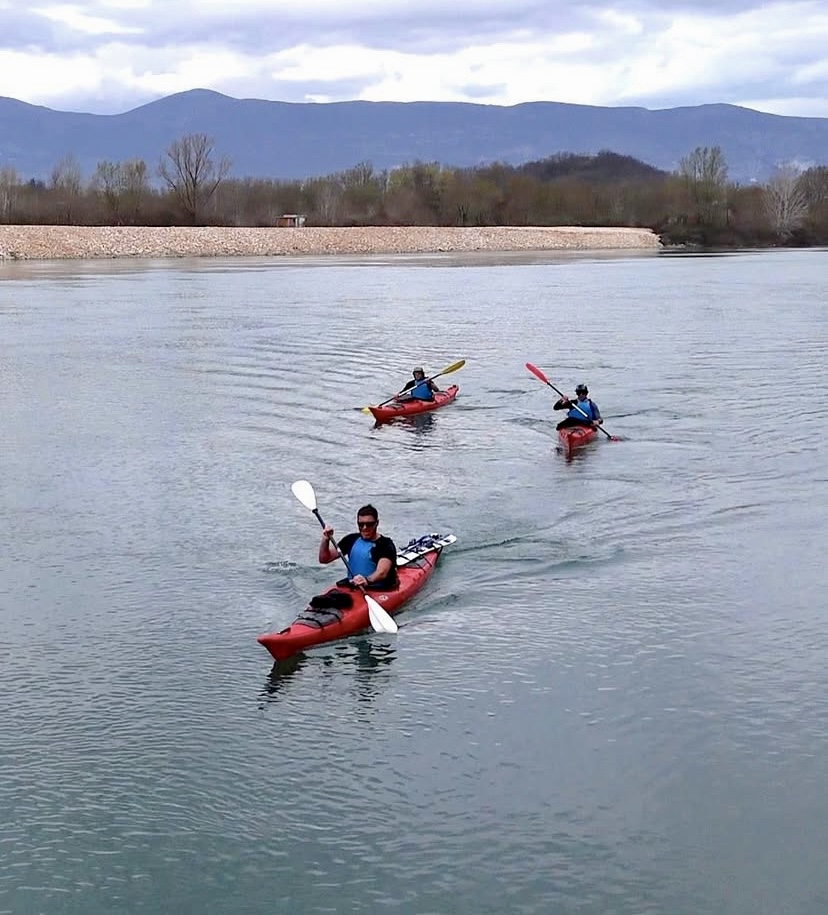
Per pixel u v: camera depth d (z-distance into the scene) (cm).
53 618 1371
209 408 2578
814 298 5162
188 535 1666
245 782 1020
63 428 2372
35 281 6194
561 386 2842
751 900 866
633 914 854
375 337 3778
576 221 12344
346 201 11756
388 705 1154
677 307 4753
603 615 1355
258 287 5797
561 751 1066
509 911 859
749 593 1414
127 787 1012
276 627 1345
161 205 10500
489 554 1559
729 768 1034
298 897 874
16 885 888
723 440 2214
